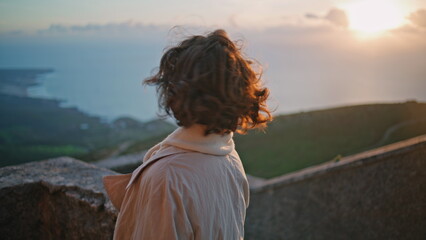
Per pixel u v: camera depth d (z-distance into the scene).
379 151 5.88
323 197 6.48
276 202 7.41
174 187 0.89
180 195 0.88
